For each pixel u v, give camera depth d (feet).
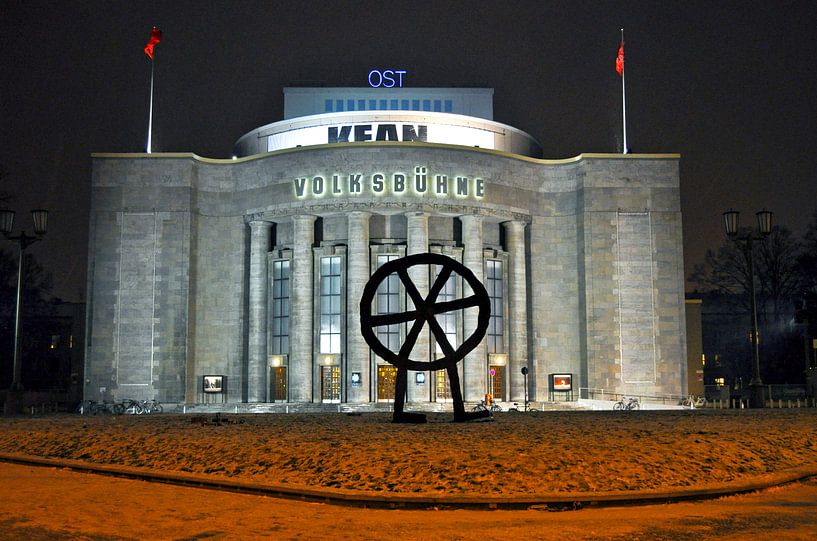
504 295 235.40
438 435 82.23
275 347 231.30
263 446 76.07
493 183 231.50
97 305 230.89
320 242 229.25
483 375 225.15
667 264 234.17
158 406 217.36
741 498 61.05
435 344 223.71
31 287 327.26
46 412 220.02
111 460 79.10
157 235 232.53
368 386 218.79
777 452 77.61
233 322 234.17
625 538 48.21
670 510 56.44
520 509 56.70
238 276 235.61
